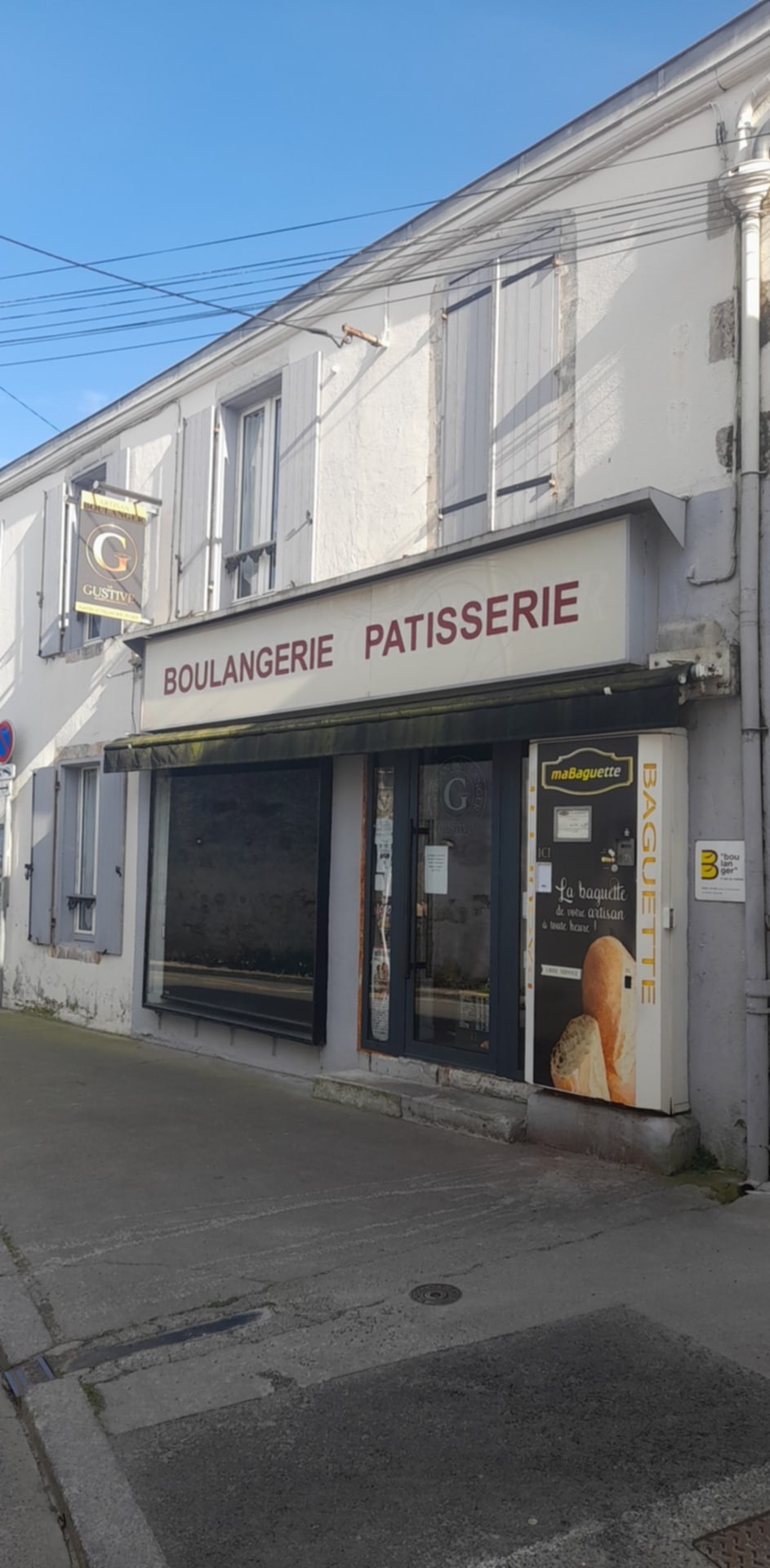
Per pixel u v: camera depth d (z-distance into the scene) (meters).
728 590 6.07
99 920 11.64
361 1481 3.28
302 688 8.62
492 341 7.68
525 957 6.92
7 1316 4.46
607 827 6.22
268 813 9.31
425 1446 3.45
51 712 13.07
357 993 8.39
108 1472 3.34
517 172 7.47
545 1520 3.07
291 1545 3.00
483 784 7.54
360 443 8.81
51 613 13.20
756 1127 5.70
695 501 6.25
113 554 10.86
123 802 11.46
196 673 9.91
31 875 13.16
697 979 6.06
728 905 5.95
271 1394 3.79
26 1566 3.05
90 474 12.84
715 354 6.23
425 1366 3.95
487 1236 5.14
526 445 7.37
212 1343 4.17
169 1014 10.60
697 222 6.38
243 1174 6.20
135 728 11.42
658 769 6.04
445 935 7.75
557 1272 4.71
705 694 6.01
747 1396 3.71
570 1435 3.49
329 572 9.00
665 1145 5.88
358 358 8.88
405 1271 4.78
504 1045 7.18
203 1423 3.61
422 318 8.34
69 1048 10.62
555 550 6.64
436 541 8.06
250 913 9.44
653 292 6.60
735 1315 4.27
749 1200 5.47
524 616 6.81
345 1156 6.49
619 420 6.74
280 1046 9.16
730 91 6.25
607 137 6.84
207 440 10.62
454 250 8.08
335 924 8.62
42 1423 3.62
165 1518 3.12
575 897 6.36
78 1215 5.59
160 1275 4.82
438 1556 2.93
